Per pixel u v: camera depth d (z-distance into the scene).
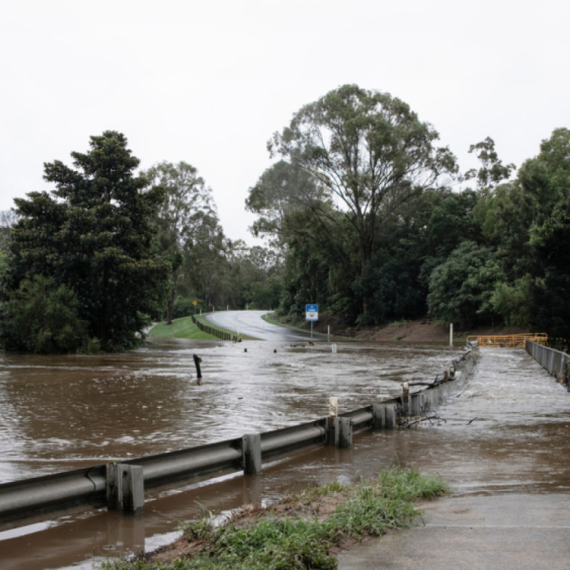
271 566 4.22
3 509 5.57
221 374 25.09
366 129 65.88
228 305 183.88
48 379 23.06
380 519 5.36
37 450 10.17
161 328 102.00
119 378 23.48
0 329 42.94
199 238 88.75
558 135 64.44
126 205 44.78
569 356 20.50
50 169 43.69
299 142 70.12
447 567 4.23
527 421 13.05
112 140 44.12
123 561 4.82
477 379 22.31
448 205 75.00
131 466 6.42
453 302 63.28
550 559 4.33
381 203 77.62
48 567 4.95
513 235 57.03
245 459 8.17
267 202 73.44
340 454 9.66
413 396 13.67
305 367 28.80
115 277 43.06
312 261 89.19
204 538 5.28
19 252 44.03
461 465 8.59
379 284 77.12
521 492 6.75
